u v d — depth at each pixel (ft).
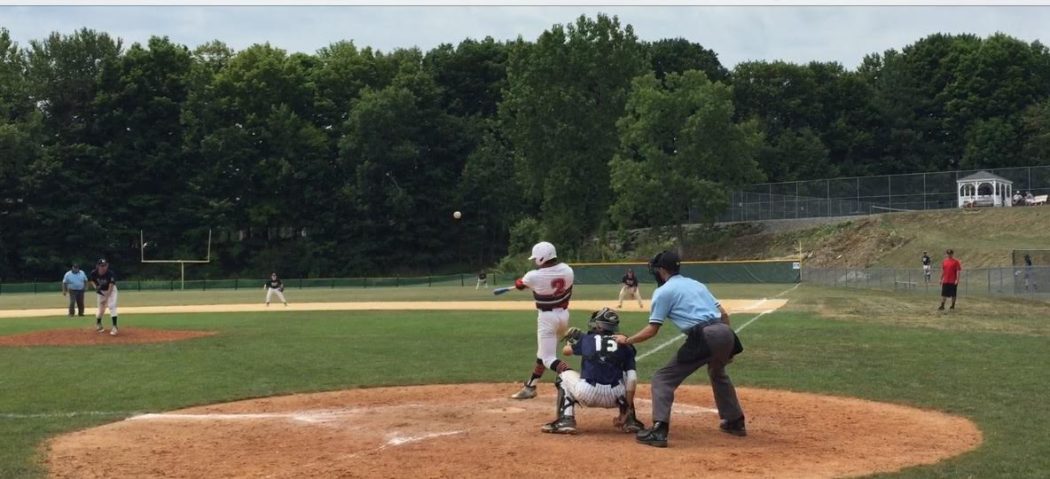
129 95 258.78
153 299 150.71
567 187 237.25
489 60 310.65
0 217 244.83
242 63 277.64
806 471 25.11
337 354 56.34
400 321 85.10
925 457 27.02
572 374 30.81
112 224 257.75
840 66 333.62
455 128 285.02
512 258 239.91
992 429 31.27
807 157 292.40
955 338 63.26
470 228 284.61
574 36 243.40
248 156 268.00
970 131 294.25
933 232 189.88
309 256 270.87
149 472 25.76
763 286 161.07
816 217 221.05
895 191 216.95
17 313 108.17
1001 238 178.19
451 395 40.11
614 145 239.91
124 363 51.96
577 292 151.23
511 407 36.45
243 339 66.69
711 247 222.89
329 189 281.95
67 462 27.14
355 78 296.30
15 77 257.14
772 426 32.22
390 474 24.94
